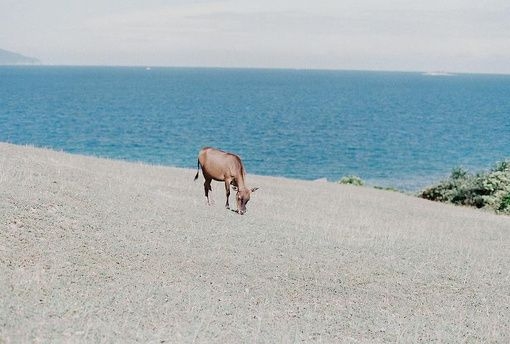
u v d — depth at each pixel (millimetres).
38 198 15844
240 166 19250
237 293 12555
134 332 9617
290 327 10867
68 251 13266
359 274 14953
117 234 15078
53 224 14523
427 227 23375
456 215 28625
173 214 18094
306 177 61750
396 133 102062
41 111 124875
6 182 16797
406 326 11633
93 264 12914
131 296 11422
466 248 19453
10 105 138625
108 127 98375
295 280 13945
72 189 17953
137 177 24781
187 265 13938
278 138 92000
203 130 99375
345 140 91250
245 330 10359
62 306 10344
